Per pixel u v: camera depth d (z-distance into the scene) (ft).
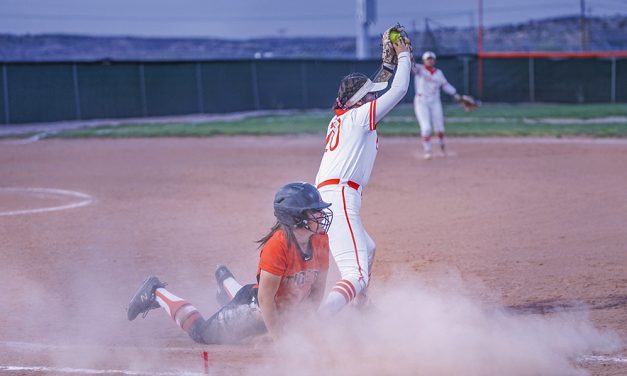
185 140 208.54
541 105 332.39
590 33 484.74
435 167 148.56
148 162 163.43
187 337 57.26
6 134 231.30
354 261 54.49
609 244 85.92
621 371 49.08
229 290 57.98
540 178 133.28
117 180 139.44
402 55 56.39
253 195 122.01
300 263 49.37
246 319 53.06
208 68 305.73
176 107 301.22
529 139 196.03
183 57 566.77
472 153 169.27
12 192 127.54
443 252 83.20
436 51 425.69
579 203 110.32
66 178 142.61
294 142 199.93
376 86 57.57
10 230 97.25
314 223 49.37
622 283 70.38
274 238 49.16
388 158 163.12
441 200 114.52
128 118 291.79
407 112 304.91
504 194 118.62
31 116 271.90
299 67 323.57
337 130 56.80
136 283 73.05
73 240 91.50
